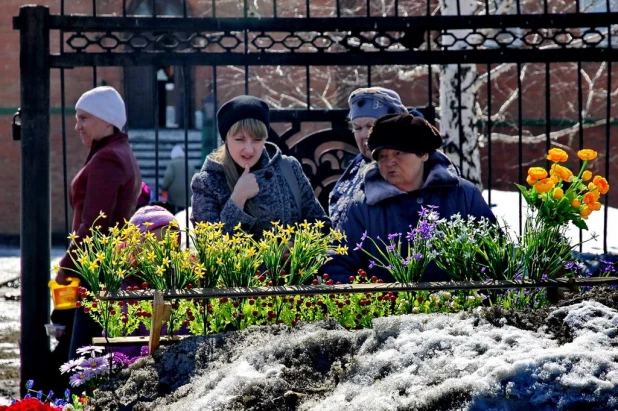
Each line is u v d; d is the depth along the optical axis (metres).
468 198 8.23
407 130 7.98
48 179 10.37
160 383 5.71
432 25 10.48
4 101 38.75
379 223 8.17
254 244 6.86
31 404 5.93
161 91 45.81
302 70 29.19
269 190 8.59
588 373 4.64
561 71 35.12
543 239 6.87
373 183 8.26
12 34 38.44
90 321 8.95
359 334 5.57
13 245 37.12
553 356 4.72
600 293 5.90
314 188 11.73
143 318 6.69
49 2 32.09
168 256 6.61
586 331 5.16
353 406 4.81
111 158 9.96
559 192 6.81
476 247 6.91
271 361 5.51
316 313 6.70
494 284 6.50
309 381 5.37
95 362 6.65
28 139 10.28
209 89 39.31
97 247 6.85
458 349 5.05
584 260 9.07
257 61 10.49
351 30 10.52
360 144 9.48
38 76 10.26
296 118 11.62
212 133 39.41
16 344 14.64
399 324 5.41
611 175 37.09
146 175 41.16
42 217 10.31
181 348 5.88
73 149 38.09
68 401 7.50
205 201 8.53
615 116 36.75
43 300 10.30
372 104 9.41
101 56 10.41
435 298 6.82
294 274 6.80
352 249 8.16
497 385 4.64
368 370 5.13
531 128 36.53
